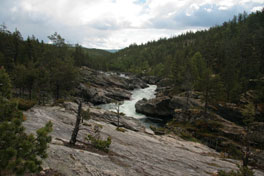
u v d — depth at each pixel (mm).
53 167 8195
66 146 12289
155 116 50219
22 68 39219
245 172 13555
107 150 14234
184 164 16078
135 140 22375
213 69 60562
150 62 159250
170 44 190250
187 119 40719
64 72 44656
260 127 29406
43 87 44312
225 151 27750
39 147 5988
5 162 4852
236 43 67938
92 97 57250
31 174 6887
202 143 31656
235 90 42188
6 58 52781
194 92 50781
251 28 90562
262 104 36781
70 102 38500
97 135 16969
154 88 97188
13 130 5605
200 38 131375
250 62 51094
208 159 20672
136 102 60062
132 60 175000
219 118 37875
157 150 19562
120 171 10117
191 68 62812
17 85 39938
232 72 47781
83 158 10383
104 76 88625
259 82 41812
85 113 16016
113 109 53812
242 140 29219
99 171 9156
